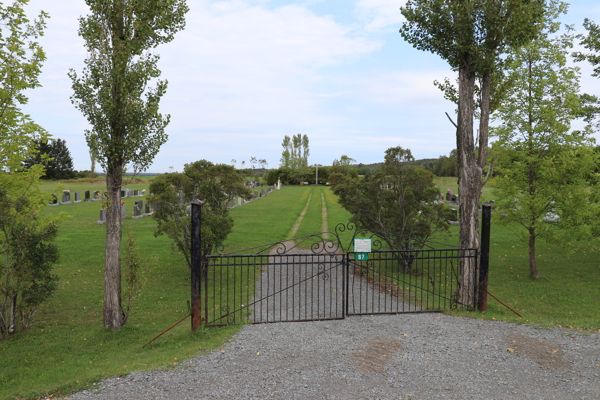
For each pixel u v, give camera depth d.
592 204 12.71
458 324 8.11
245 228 23.70
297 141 121.69
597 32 17.50
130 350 7.70
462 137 10.62
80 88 8.66
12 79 9.75
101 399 5.21
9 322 9.53
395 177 14.66
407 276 14.10
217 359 6.39
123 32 9.01
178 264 15.23
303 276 13.80
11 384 6.27
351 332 7.63
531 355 6.40
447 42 10.48
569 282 13.16
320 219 28.50
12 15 9.98
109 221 9.09
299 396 5.14
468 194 10.56
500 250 18.22
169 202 12.90
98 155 8.79
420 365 6.07
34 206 9.38
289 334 7.54
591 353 6.43
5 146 10.01
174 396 5.20
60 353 7.84
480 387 5.37
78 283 12.68
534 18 10.30
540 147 13.13
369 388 5.36
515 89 13.30
